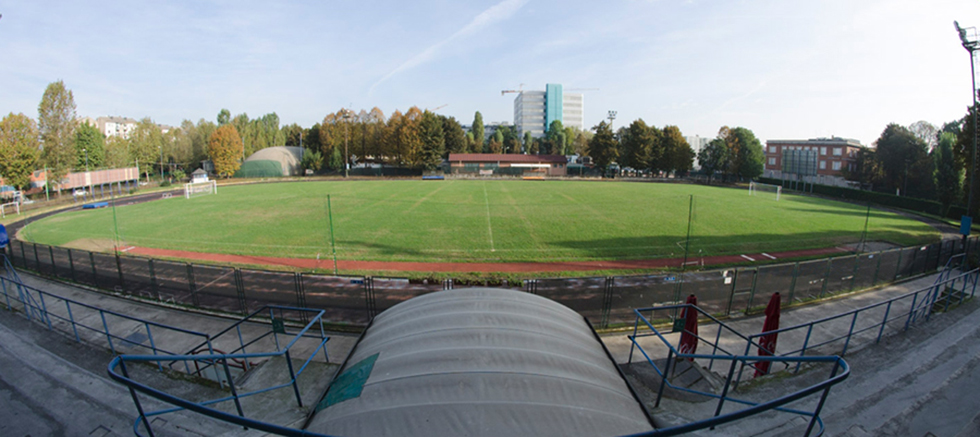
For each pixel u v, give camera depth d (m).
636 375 10.06
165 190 66.19
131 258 22.91
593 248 26.22
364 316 15.42
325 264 22.98
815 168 83.81
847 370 4.49
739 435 6.95
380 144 105.12
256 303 16.73
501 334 7.37
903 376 9.38
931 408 8.12
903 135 61.28
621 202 47.12
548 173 104.62
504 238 28.83
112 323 14.54
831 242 28.30
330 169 103.25
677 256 24.52
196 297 16.50
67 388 8.80
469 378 5.98
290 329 14.16
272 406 7.77
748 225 33.66
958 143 33.94
